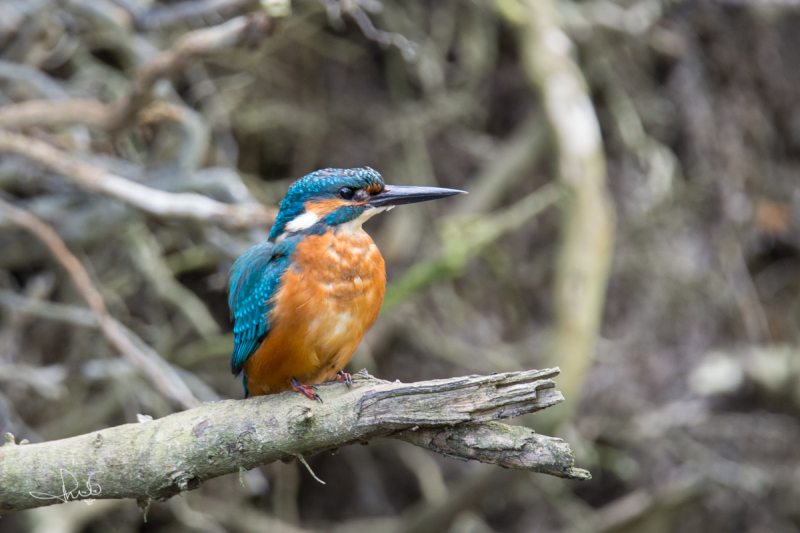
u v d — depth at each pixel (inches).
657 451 562.6
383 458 600.1
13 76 379.6
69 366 436.1
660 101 565.0
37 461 169.9
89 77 441.4
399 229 520.1
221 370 510.6
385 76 574.6
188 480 167.8
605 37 535.5
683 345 559.8
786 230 567.2
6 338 420.5
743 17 544.7
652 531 522.0
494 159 543.8
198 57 289.3
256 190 479.2
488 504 577.0
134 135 434.9
